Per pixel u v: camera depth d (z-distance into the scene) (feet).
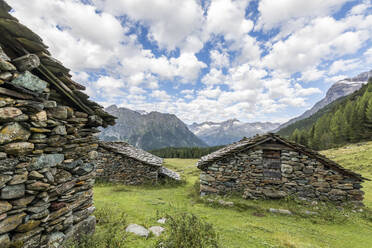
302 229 21.30
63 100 12.69
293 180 33.17
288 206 29.60
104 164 49.42
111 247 12.48
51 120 10.94
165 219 20.63
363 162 86.17
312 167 32.78
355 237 19.94
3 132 8.16
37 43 9.07
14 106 8.70
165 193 40.75
